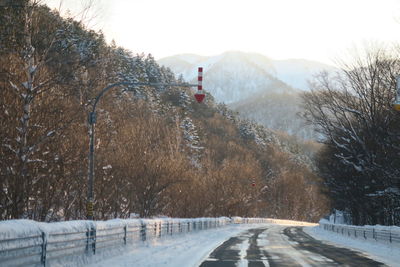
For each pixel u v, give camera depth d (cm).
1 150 1500
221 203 5497
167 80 13850
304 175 11962
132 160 2866
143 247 1719
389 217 3603
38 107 1633
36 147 1554
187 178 3691
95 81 1744
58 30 1600
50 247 953
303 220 10944
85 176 2248
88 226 1170
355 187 3928
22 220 868
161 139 3797
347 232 3253
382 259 1617
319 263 1450
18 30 1542
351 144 3366
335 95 3250
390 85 2805
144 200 3194
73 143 1928
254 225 5847
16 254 810
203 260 1476
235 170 6250
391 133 2783
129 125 3061
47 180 1852
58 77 1609
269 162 12419
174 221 2483
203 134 10319
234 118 15662
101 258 1247
